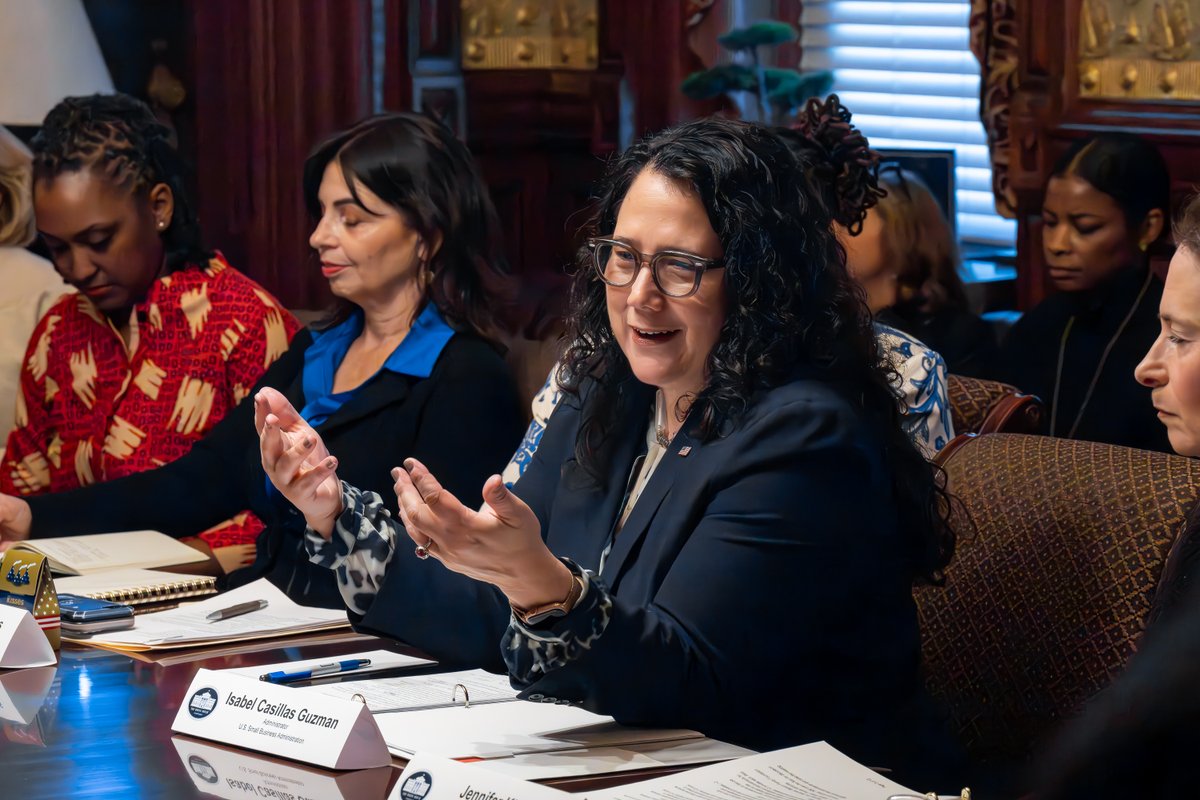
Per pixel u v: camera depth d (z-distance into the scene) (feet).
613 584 6.81
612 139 19.27
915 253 14.56
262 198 19.29
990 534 7.86
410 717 6.31
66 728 6.27
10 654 7.26
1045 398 14.55
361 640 7.82
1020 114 16.48
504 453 10.62
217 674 6.27
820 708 6.71
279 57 19.06
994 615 7.72
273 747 5.86
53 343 13.10
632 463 7.33
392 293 10.78
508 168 19.48
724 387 6.68
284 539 9.99
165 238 12.87
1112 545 7.41
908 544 7.06
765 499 6.43
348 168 10.53
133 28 18.92
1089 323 14.46
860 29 19.43
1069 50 15.99
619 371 7.40
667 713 6.06
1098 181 14.14
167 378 12.59
